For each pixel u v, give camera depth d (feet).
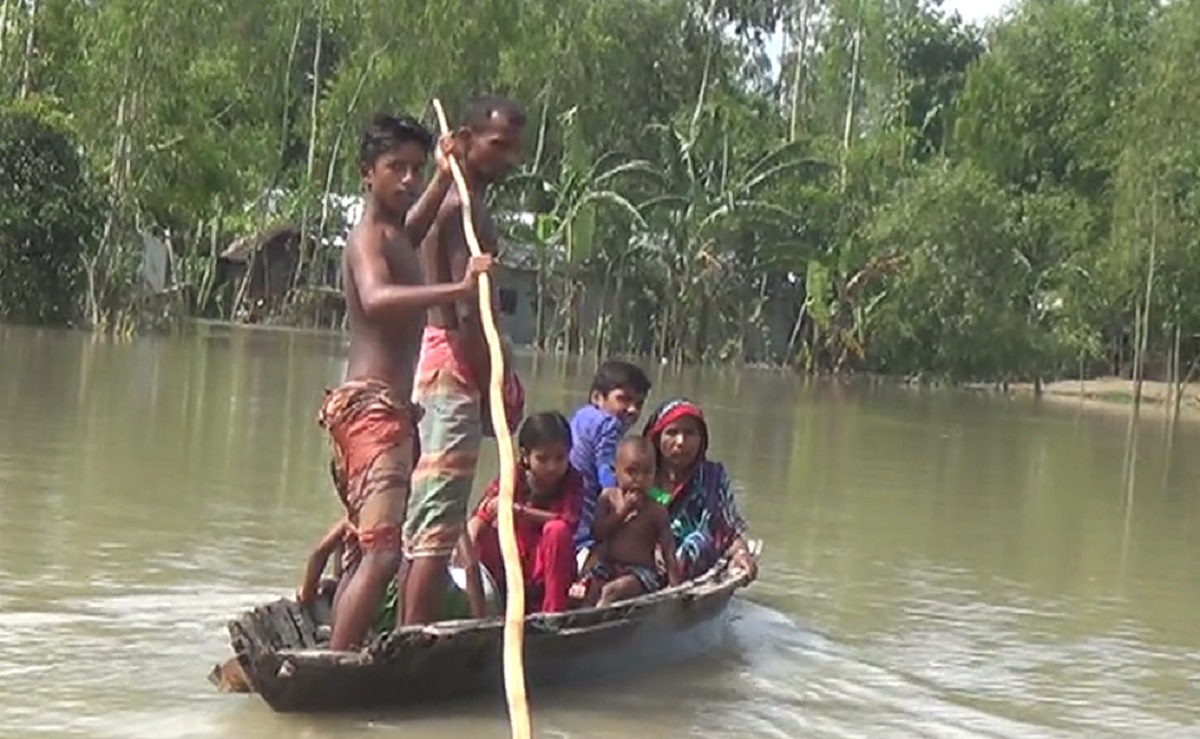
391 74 116.16
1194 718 19.12
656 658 20.22
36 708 16.44
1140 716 19.04
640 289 128.57
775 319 133.59
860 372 128.36
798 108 146.10
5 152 93.86
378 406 17.34
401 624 18.02
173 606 21.38
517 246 126.82
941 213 121.08
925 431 64.75
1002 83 139.64
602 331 126.00
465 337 18.15
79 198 94.27
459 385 18.08
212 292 134.10
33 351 69.92
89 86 97.96
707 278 126.62
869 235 124.26
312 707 16.74
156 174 97.55
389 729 16.47
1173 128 105.09
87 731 15.75
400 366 17.63
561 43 123.75
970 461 51.49
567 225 117.60
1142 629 24.45
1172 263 106.11
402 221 18.03
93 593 21.83
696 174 124.26
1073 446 62.49
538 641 17.97
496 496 19.92
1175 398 104.17
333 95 120.98
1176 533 36.01
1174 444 67.92
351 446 17.42
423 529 17.95
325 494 32.14
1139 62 113.39
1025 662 21.65
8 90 106.42
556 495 20.34
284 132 129.29
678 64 138.82
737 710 18.13
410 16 116.16
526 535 20.01
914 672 20.62
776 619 23.49
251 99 124.16
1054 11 141.59
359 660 16.53
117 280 93.91
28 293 94.68
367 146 17.88
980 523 35.55
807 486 40.19
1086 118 133.69
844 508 36.32
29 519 26.91
